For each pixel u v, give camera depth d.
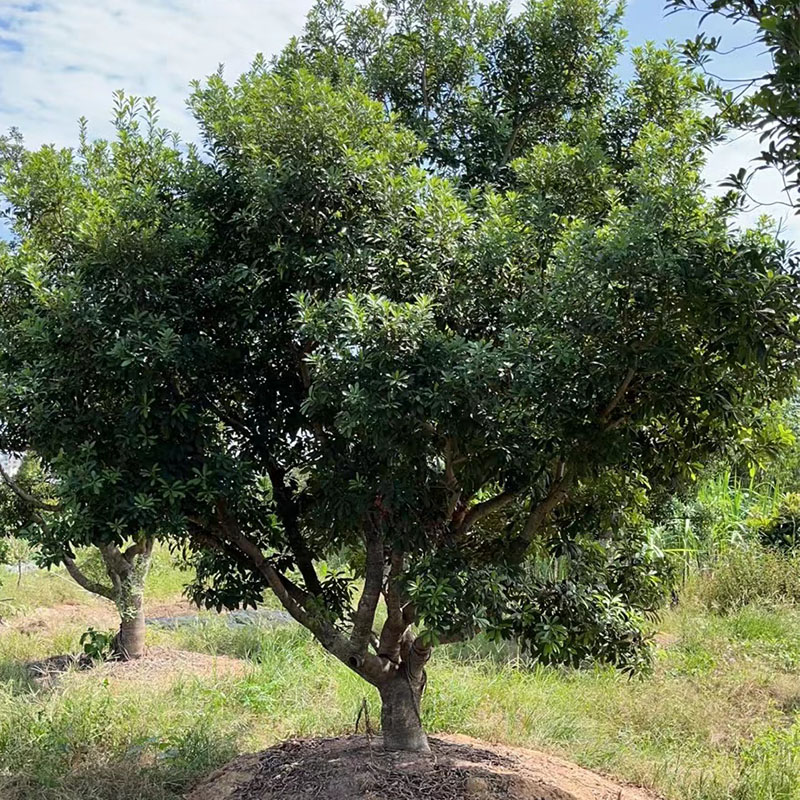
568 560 5.64
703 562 13.50
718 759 6.58
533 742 6.85
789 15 2.71
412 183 4.59
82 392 4.68
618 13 5.62
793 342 4.16
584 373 4.03
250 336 4.95
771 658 9.66
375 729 6.91
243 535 5.28
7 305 5.38
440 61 5.69
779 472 16.05
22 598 13.77
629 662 5.58
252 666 8.95
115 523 4.39
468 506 5.39
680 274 3.75
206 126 5.06
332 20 5.96
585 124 5.28
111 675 8.65
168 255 4.65
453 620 4.37
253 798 5.15
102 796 5.69
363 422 3.96
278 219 4.59
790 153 2.78
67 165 6.10
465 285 4.46
